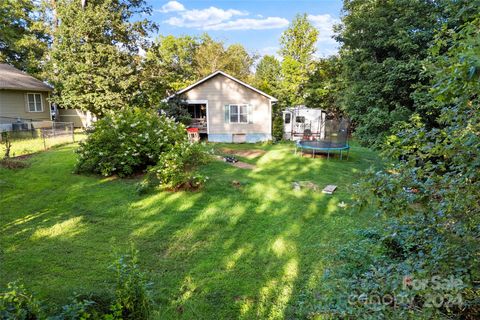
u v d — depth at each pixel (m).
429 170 2.34
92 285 3.91
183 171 8.56
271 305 3.73
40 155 10.93
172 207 6.87
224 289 4.04
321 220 6.47
